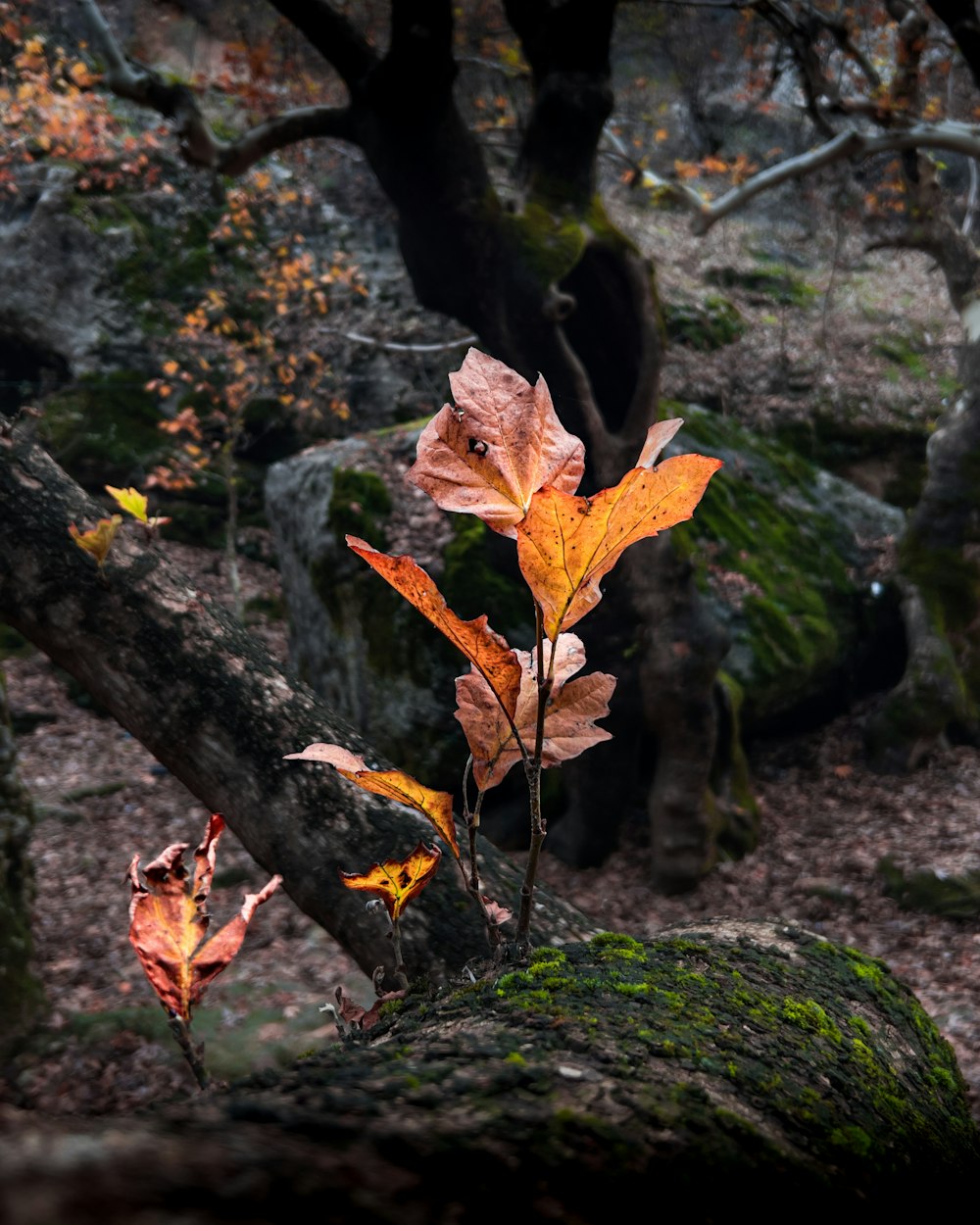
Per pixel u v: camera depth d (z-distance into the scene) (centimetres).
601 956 97
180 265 1217
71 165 1186
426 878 95
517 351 543
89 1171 31
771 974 102
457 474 74
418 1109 50
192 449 978
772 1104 68
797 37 702
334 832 191
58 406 1167
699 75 1133
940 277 1307
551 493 67
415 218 527
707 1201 52
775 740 807
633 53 1232
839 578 856
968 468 770
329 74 929
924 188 779
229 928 73
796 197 1293
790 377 1043
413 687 698
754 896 632
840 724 815
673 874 636
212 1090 55
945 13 605
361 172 1245
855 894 620
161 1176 33
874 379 1059
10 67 960
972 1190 79
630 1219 48
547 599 74
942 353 1131
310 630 795
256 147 560
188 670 201
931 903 598
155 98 578
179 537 1166
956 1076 103
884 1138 74
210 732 198
